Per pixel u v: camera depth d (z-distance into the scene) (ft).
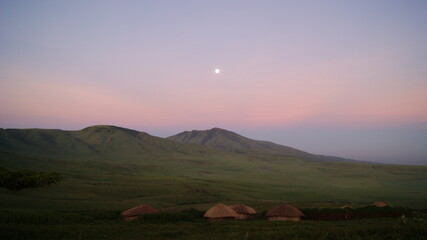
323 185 611.47
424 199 396.37
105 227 130.31
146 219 157.38
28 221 136.26
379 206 201.67
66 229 119.85
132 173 582.76
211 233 118.32
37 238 102.99
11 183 246.47
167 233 118.73
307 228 121.90
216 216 172.65
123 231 123.03
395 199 397.39
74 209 234.38
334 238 95.35
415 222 112.06
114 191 346.95
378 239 90.53
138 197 328.49
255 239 97.76
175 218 159.94
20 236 103.45
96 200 288.71
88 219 154.20
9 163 467.11
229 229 127.85
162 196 336.29
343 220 171.63
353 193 458.50
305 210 187.21
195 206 286.25
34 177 252.62
